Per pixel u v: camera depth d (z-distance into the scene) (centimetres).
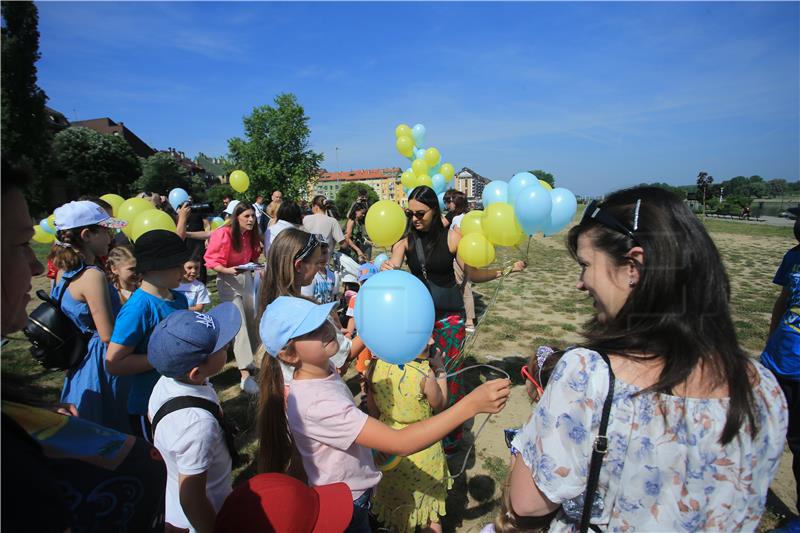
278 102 3984
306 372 166
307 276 233
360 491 169
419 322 164
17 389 90
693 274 91
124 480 99
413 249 304
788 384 235
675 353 89
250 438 334
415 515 213
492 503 271
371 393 225
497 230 282
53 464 87
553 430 94
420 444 144
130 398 229
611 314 102
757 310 688
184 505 154
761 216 3112
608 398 89
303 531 127
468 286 582
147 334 223
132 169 3794
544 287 902
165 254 227
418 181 531
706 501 88
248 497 126
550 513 102
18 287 83
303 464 166
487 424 359
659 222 93
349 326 347
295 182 4031
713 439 87
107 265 299
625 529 91
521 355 501
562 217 296
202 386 175
